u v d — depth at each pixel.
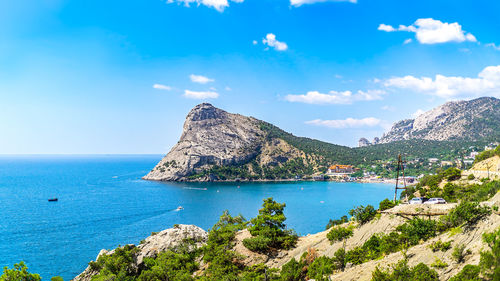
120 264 99.31
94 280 90.88
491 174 113.94
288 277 73.94
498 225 48.62
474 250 47.28
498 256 39.22
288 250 93.31
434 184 130.25
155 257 106.31
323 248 85.69
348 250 76.12
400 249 62.78
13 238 174.00
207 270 88.50
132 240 173.62
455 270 46.38
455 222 57.75
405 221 73.25
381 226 76.88
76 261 140.62
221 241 102.12
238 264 89.06
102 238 176.38
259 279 76.81
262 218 101.69
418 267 48.53
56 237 177.00
